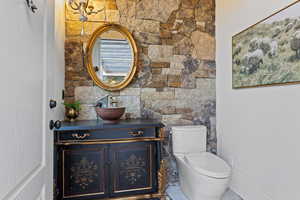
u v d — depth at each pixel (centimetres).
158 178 214
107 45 251
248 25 213
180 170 240
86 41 247
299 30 153
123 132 207
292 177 162
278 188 176
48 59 113
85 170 199
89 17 249
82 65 247
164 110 268
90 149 200
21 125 79
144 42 262
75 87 246
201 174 190
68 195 195
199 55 277
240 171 229
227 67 254
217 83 279
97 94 250
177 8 272
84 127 193
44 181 106
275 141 179
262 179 195
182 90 273
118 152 206
